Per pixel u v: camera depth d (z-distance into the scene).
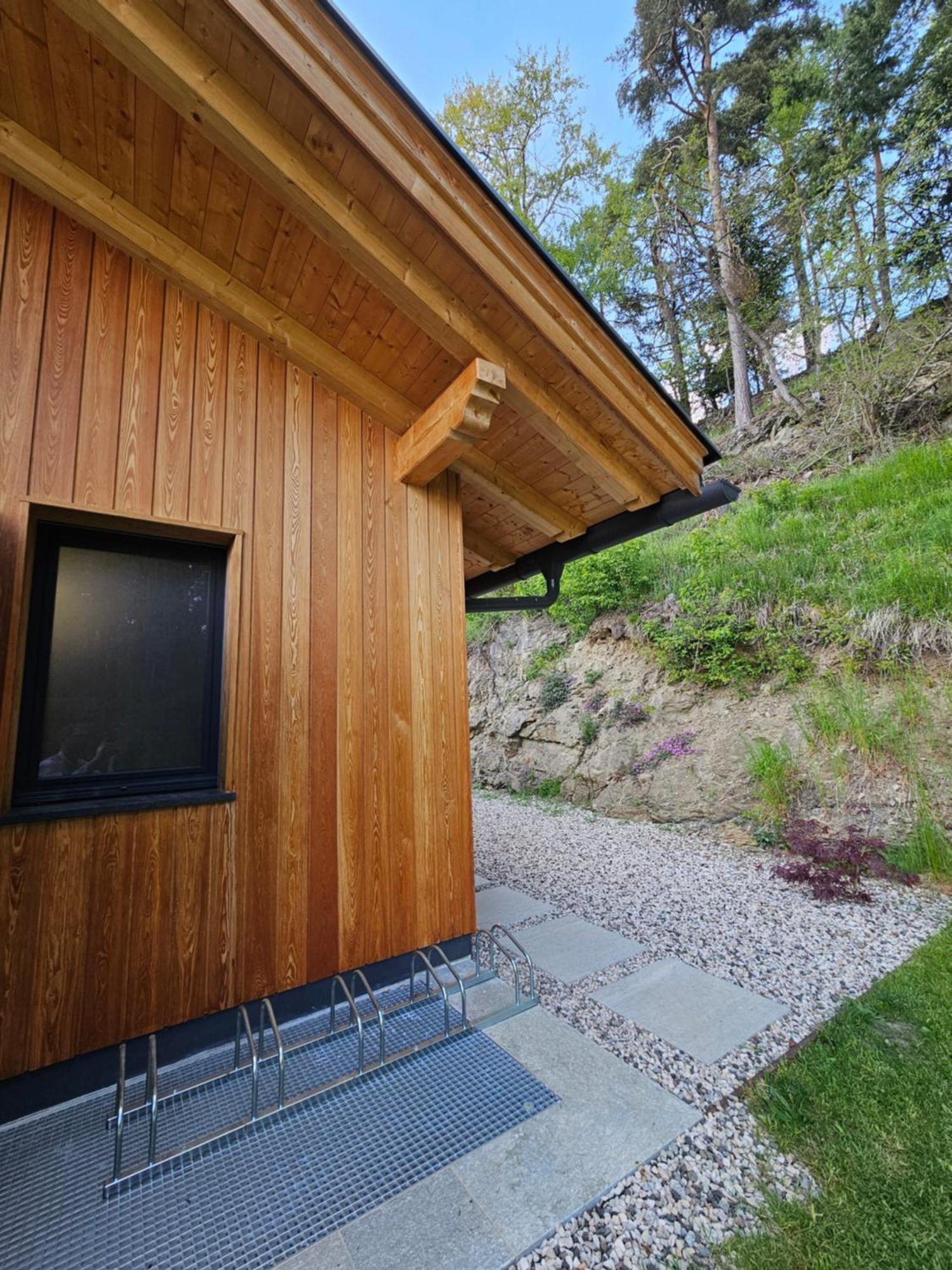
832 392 9.26
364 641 2.85
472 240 2.30
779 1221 1.50
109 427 2.27
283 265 2.50
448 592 3.26
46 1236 1.47
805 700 5.38
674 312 13.98
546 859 5.14
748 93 12.29
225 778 2.35
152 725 2.37
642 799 6.28
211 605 2.59
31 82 2.00
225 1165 1.69
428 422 2.90
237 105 1.87
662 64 12.80
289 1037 2.33
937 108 8.38
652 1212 1.54
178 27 1.75
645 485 3.59
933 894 3.84
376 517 3.01
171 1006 2.15
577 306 2.66
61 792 2.13
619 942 3.35
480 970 2.92
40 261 2.22
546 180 11.96
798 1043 2.30
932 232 7.70
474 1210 1.54
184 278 2.48
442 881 2.96
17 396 2.10
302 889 2.50
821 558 6.04
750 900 3.95
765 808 5.21
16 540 2.02
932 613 4.81
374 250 2.21
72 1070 1.98
